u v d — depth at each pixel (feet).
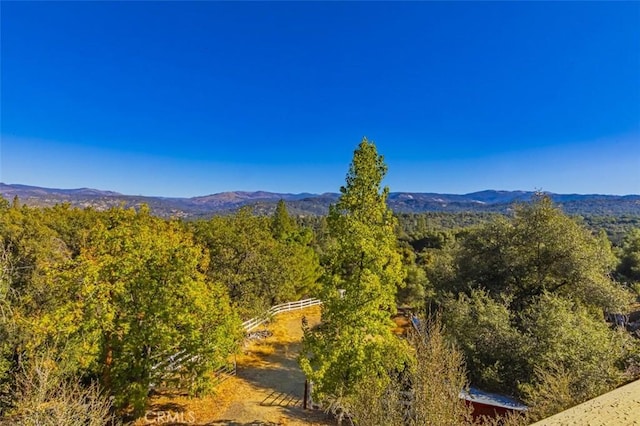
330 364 33.14
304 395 48.06
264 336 76.13
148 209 80.18
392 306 34.40
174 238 53.01
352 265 34.12
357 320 32.68
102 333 34.94
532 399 30.94
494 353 40.96
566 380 25.80
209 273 72.69
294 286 102.63
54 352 29.45
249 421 43.57
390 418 17.93
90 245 40.50
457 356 24.35
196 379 38.91
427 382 17.76
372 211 33.45
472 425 18.07
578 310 44.55
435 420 16.47
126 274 36.65
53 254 49.39
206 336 39.24
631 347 36.29
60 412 21.90
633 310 70.28
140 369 36.81
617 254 116.98
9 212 65.82
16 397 26.91
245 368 60.44
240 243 79.00
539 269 55.72
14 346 31.35
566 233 53.26
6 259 37.19
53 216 88.43
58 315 31.78
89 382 34.83
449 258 71.36
